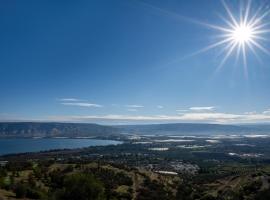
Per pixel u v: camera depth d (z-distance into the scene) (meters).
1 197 114.81
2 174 167.38
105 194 151.75
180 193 191.00
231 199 152.12
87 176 135.88
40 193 126.38
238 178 197.75
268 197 138.12
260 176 175.38
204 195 176.88
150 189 190.88
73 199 128.75
